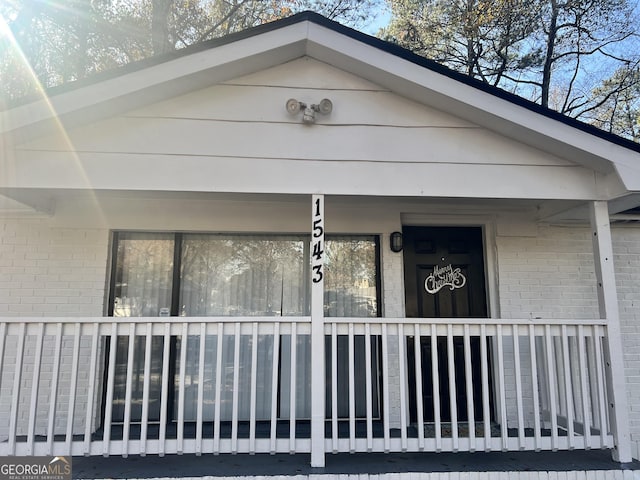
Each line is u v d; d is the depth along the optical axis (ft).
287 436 12.98
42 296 13.99
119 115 10.96
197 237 14.98
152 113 11.07
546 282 15.29
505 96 10.94
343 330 11.03
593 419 11.75
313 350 10.62
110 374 10.51
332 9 32.91
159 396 14.05
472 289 15.78
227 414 14.23
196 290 14.73
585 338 12.39
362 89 11.70
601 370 11.15
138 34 28.91
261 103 11.42
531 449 11.03
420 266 15.78
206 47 10.61
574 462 11.02
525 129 11.16
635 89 36.73
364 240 15.43
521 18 34.40
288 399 14.39
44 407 13.47
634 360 15.20
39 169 10.59
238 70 11.23
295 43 11.03
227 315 14.70
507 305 15.08
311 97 11.57
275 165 11.22
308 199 12.30
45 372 13.61
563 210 14.01
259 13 31.73
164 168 10.93
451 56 36.63
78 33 27.22
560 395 13.17
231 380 14.39
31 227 14.26
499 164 11.65
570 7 33.96
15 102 10.00
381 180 11.37
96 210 14.39
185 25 30.58
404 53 10.96
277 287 14.94
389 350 14.75
